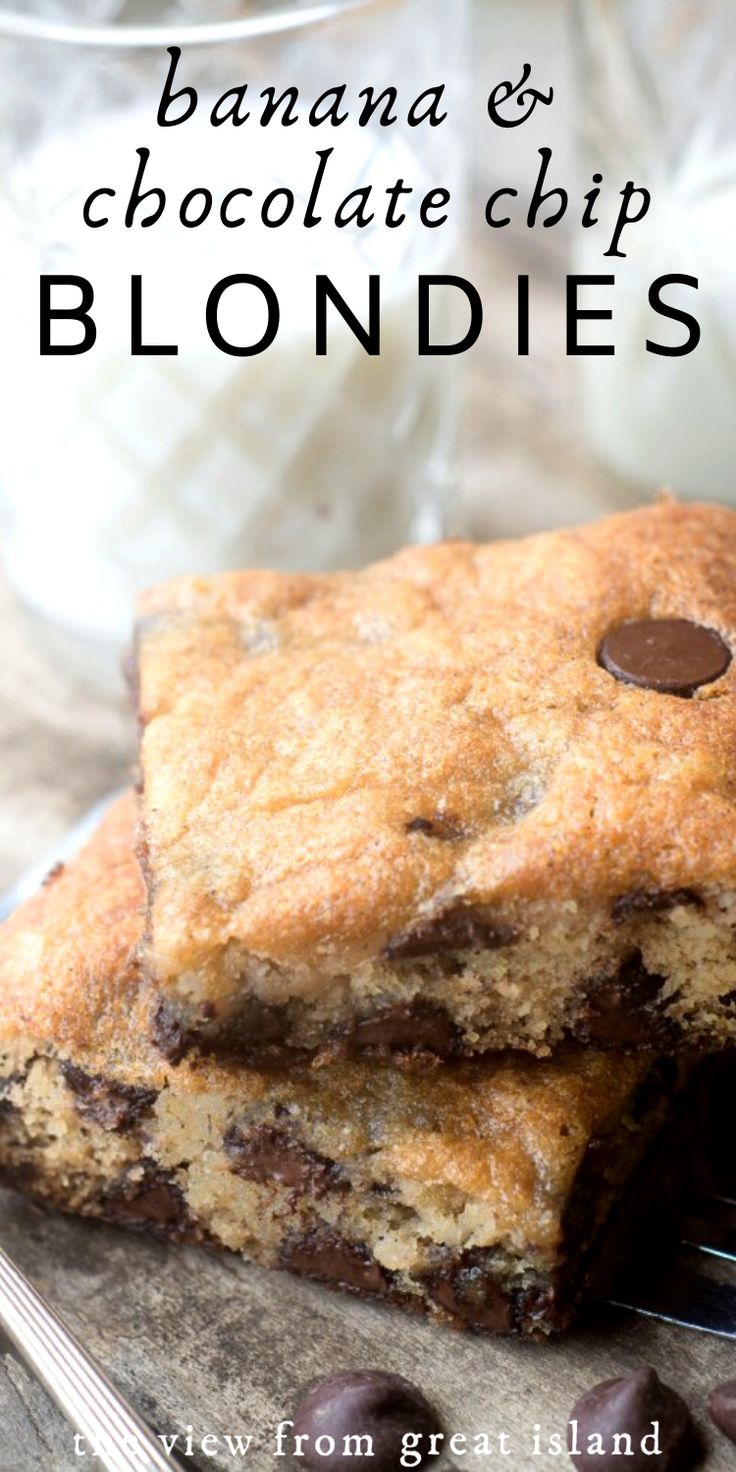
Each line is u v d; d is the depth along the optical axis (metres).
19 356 0.31
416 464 0.33
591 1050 0.25
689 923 0.24
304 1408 0.24
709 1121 0.26
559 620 0.26
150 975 0.24
